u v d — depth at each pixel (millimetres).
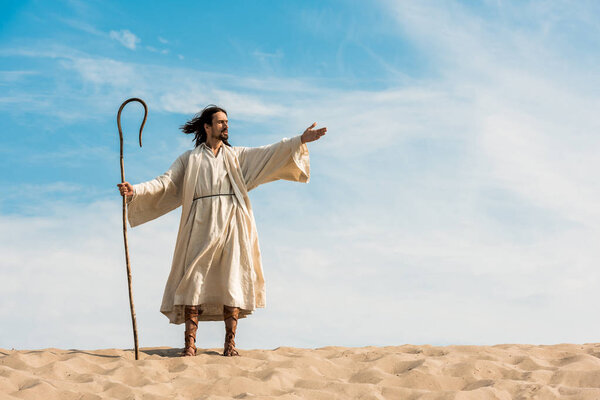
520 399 4906
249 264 6414
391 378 5480
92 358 6082
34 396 4855
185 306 6344
